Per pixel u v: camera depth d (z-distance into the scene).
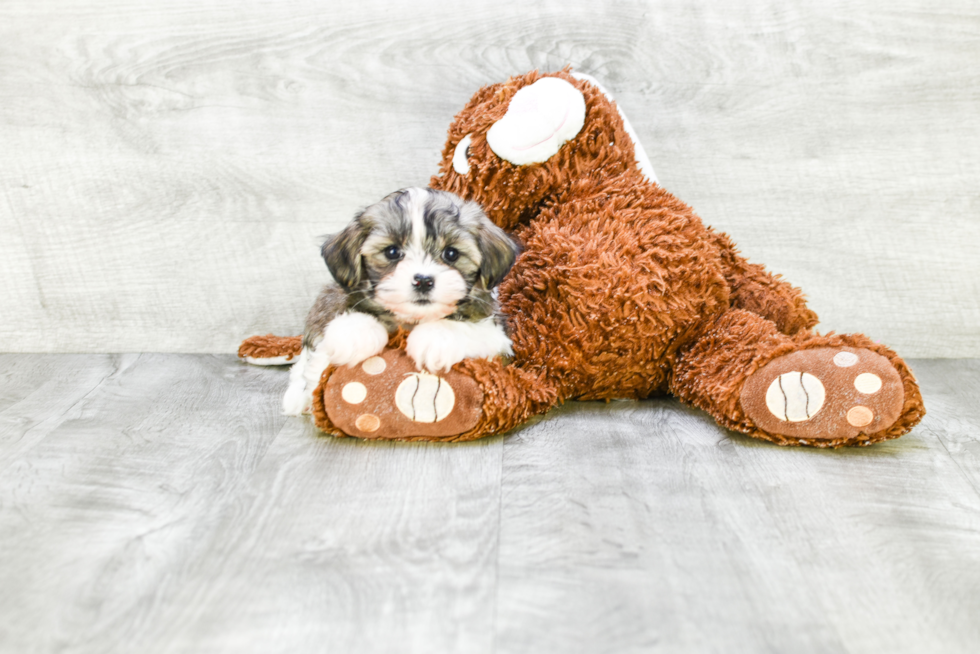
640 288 1.57
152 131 2.07
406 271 1.34
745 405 1.46
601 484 1.32
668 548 1.12
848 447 1.50
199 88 2.05
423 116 2.10
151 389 1.85
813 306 2.18
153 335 2.18
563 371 1.64
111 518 1.20
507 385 1.48
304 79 2.07
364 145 2.10
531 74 1.79
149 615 0.96
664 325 1.61
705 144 2.11
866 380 1.41
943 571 1.08
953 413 1.72
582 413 1.68
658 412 1.69
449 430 1.46
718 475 1.36
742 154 2.12
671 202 1.74
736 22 2.07
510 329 1.67
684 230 1.67
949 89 2.08
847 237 2.15
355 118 2.09
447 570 1.05
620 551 1.11
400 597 0.99
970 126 2.10
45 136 2.05
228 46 2.04
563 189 1.73
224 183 2.10
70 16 2.00
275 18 2.04
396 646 0.90
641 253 1.61
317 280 2.15
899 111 2.09
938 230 2.14
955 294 2.17
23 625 0.94
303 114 2.08
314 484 1.31
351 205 2.12
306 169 2.10
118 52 2.03
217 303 2.16
